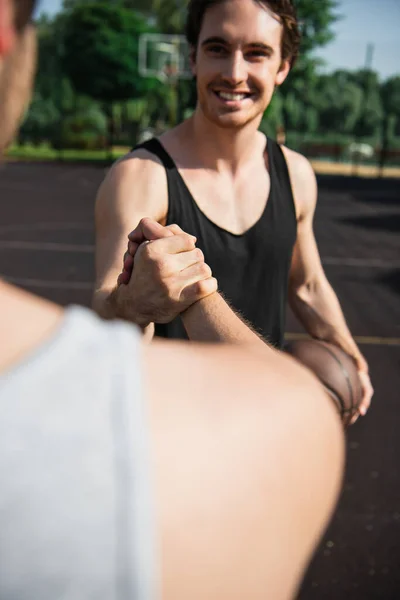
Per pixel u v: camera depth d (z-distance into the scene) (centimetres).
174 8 4294
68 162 3372
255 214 178
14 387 37
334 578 270
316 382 50
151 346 46
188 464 39
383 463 370
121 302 120
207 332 99
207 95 168
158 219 168
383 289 823
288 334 633
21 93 44
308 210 193
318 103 5094
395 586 267
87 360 40
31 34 43
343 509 322
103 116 5003
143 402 40
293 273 200
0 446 36
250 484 41
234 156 176
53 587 34
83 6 4194
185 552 38
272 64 171
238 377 45
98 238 163
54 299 736
